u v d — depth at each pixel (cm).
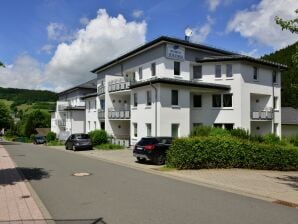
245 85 3027
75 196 950
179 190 1047
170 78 2700
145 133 2830
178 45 2950
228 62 3017
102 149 3080
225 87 2970
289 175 1493
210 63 3069
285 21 1106
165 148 1834
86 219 712
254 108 3419
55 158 2223
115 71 3756
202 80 3095
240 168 1655
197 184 1165
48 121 9456
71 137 3209
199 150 1588
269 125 3328
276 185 1155
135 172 1482
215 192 1019
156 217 724
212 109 3064
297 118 3809
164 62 2861
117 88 3366
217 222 688
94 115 4284
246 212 773
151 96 2742
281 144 1925
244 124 2992
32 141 7056
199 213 760
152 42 2883
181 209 795
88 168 1638
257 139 1934
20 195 951
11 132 9619
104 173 1447
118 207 816
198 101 3131
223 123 3022
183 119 2783
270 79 3328
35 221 691
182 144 1588
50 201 888
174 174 1412
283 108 4259
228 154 1630
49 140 5741
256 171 1599
